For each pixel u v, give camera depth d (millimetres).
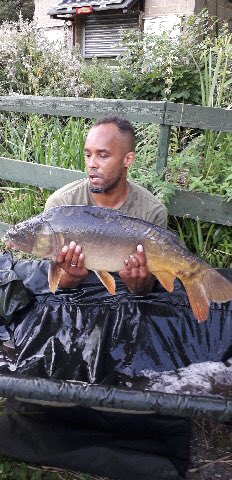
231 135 3793
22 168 4438
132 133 2572
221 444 2416
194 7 9031
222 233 3641
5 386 1957
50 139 4879
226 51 4238
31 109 4422
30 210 4672
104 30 10352
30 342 2631
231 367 2557
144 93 6977
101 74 7523
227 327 2750
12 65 7375
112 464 2168
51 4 11172
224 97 4453
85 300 2928
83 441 2217
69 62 7805
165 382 2400
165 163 3625
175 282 2975
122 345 2621
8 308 2797
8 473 2260
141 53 7199
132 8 9727
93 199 2773
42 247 2184
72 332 2691
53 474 2256
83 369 2408
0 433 2277
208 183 3617
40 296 2980
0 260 3256
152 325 2740
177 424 2266
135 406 1897
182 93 6551
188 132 4281
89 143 2500
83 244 2168
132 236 2154
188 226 3717
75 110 4105
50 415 2295
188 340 2701
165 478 2127
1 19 18016
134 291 2770
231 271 3141
